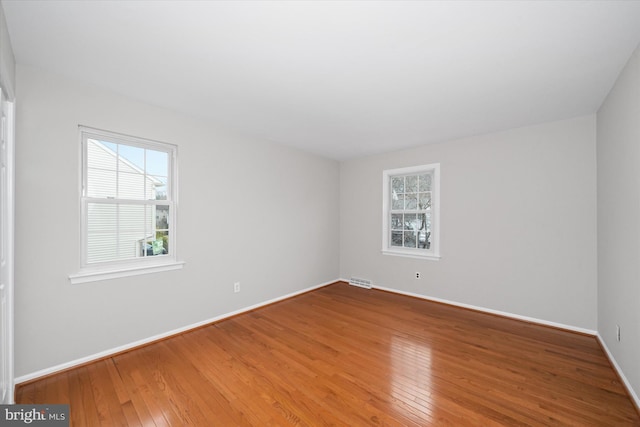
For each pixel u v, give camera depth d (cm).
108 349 245
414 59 194
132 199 266
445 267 395
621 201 212
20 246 203
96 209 244
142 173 273
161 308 280
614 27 158
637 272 182
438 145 404
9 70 171
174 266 289
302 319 337
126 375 217
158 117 278
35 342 209
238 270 352
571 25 157
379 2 141
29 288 207
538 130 324
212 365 232
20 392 194
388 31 164
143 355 248
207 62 200
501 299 349
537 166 325
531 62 196
